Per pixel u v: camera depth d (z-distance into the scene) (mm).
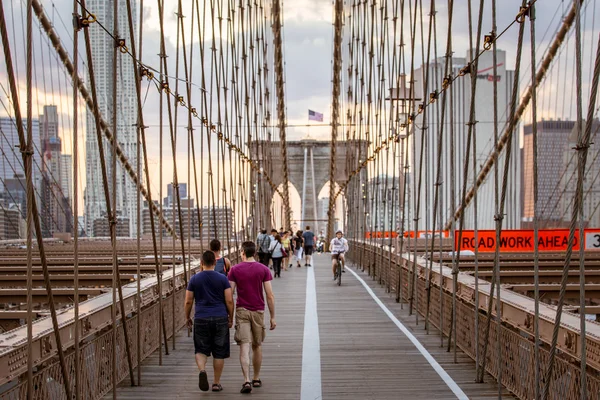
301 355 9906
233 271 8031
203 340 7711
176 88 11070
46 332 5977
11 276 13641
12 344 5355
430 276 11359
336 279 21156
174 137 10852
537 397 6047
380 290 18953
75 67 6203
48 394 5977
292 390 7879
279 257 23344
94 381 7211
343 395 7629
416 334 11641
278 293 18359
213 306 7715
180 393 7785
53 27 18797
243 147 25656
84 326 7039
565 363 5914
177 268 13625
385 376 8523
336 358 9664
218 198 17688
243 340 7867
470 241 17281
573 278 13648
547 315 6680
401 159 20141
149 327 9781
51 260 16266
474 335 9086
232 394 7715
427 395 7574
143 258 17500
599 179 25688
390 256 17875
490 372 8422
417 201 12797
